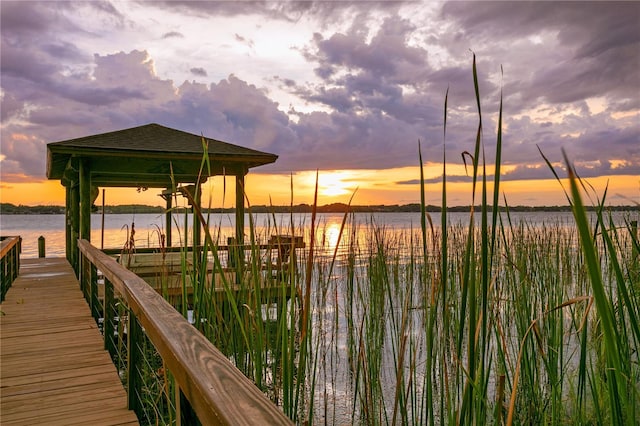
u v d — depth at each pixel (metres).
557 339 3.09
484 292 1.21
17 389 3.43
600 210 1.07
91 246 5.68
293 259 1.80
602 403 2.14
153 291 2.33
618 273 1.09
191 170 8.14
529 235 5.60
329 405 4.04
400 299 4.66
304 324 1.78
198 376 1.15
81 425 2.84
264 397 1.02
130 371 3.04
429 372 1.43
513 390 1.24
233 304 1.78
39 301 6.71
